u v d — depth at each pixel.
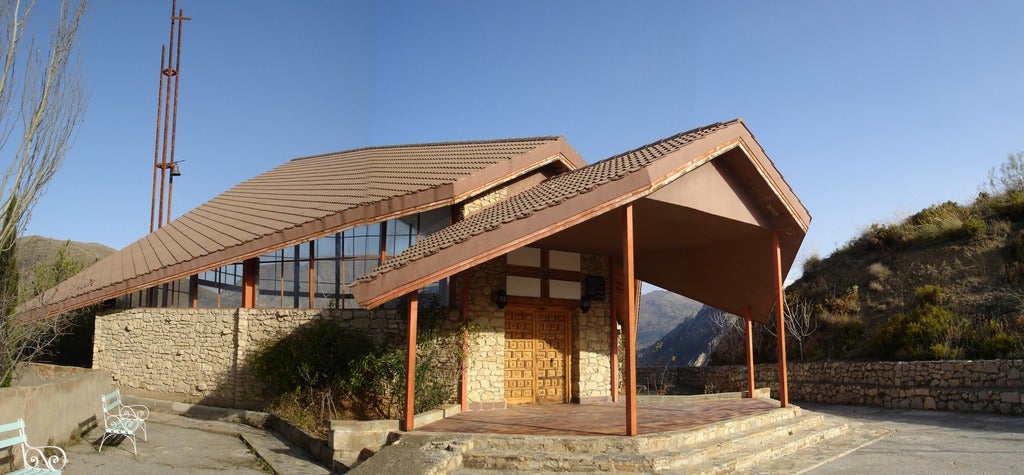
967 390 16.77
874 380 19.36
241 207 21.92
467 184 15.76
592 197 11.09
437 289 15.06
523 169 16.94
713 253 16.19
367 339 15.18
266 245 16.75
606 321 17.02
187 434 13.55
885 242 26.30
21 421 8.12
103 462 10.27
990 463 10.26
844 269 26.53
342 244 16.58
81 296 18.73
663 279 17.64
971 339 18.61
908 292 22.89
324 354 14.70
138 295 19.08
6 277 11.78
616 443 10.20
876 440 13.05
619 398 17.23
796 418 13.97
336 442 11.01
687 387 25.70
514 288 15.28
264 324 16.41
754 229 14.45
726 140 12.62
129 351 18.62
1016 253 21.48
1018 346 17.45
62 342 20.77
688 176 12.44
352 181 20.08
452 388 14.16
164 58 28.22
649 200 11.76
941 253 23.67
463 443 10.27
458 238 11.27
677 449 10.35
